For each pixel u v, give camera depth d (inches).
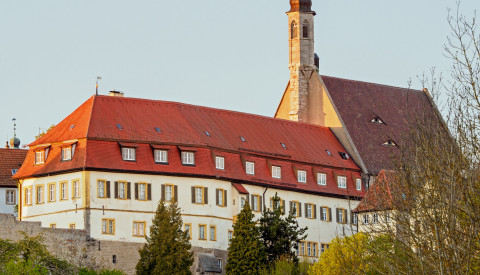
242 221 4909.0
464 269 2052.2
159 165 5201.8
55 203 5118.1
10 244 4303.6
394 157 2384.4
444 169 2166.6
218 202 5354.3
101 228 4982.8
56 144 5206.7
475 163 2140.7
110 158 5093.5
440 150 2201.0
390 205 2342.5
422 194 2178.9
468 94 2166.6
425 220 2148.1
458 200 2113.7
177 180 5226.4
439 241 2057.1
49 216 5137.8
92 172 5014.8
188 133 5433.1
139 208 5098.4
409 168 2242.9
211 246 5280.5
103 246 4953.3
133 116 5369.1
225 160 5497.1
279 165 5797.2
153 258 4746.6
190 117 5625.0
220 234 5334.6
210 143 5457.7
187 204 5231.3
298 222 5772.6
